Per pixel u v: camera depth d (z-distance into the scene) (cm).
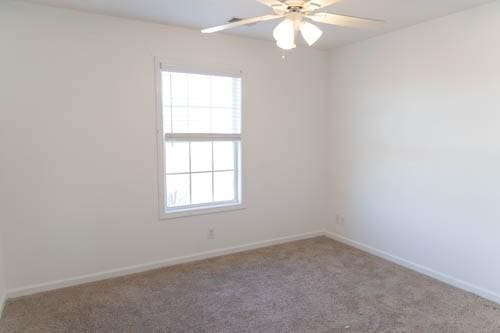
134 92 323
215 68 361
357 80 397
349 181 417
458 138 296
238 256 380
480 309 264
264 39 387
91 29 300
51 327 240
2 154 275
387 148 364
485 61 274
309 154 438
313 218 449
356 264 357
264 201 408
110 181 319
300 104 424
